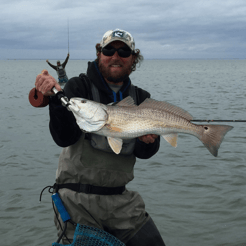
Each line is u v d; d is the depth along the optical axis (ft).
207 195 11.46
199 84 67.05
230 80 82.23
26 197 11.25
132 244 5.49
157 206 10.69
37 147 17.01
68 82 5.28
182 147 17.22
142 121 4.64
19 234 9.12
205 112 29.04
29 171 13.62
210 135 4.85
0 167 13.97
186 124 4.82
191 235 9.07
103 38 5.22
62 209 5.23
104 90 5.29
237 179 12.81
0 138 18.78
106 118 4.47
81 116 4.45
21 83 66.28
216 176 13.15
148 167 14.21
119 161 5.31
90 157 5.18
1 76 96.32
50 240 8.86
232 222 9.73
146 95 5.81
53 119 4.80
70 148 5.30
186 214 10.21
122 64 5.18
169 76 105.81
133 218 5.48
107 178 5.25
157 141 5.69
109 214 5.30
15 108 30.19
